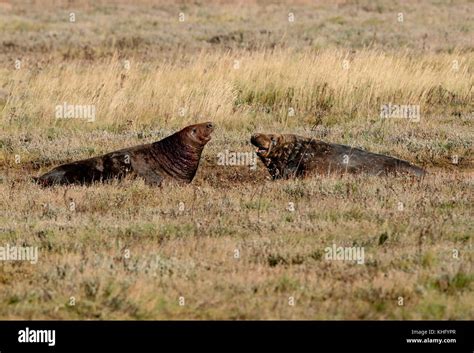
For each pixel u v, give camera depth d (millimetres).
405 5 143000
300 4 146375
